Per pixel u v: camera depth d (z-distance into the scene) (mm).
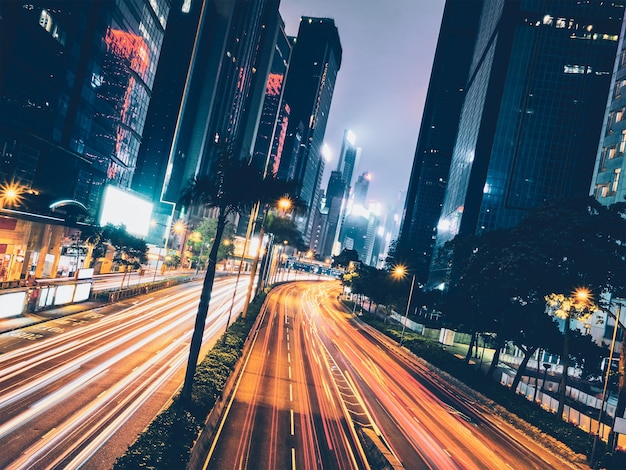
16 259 53688
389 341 70375
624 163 63875
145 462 15391
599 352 46750
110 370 28141
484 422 35125
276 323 64875
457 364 52688
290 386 33594
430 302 98750
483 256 48844
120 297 56750
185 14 161500
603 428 33219
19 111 58812
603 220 35906
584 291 32719
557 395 48812
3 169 56812
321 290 159500
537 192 115562
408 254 194875
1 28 53281
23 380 23938
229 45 176375
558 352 45844
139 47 92250
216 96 173125
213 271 24141
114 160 91562
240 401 28078
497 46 120750
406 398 37375
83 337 35344
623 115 66938
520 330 45562
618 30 115375
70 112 71250
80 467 16266
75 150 74438
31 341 31797
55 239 61281
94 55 74500
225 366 32125
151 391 25438
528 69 118250
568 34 117062
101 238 61188
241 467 19188
